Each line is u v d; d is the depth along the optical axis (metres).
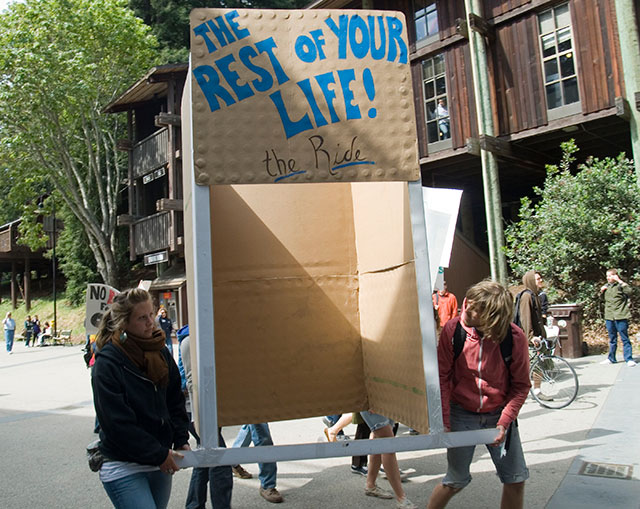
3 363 17.84
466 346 2.96
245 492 4.40
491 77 14.06
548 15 13.13
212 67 2.68
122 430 2.30
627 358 8.96
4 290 39.66
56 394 10.41
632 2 11.64
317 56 2.79
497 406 2.99
